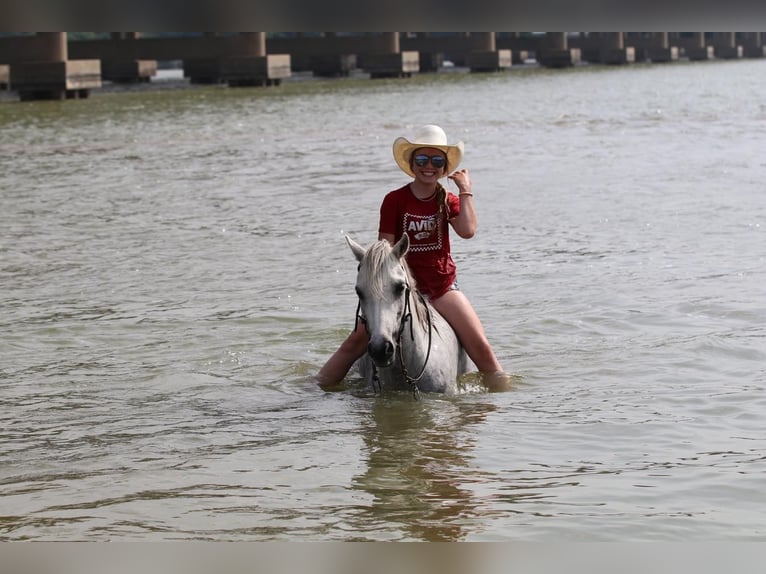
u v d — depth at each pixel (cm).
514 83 6219
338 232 1630
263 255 1471
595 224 1641
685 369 934
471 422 797
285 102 4666
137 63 6550
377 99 4781
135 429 809
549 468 697
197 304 1206
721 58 11806
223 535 600
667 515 613
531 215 1739
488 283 1277
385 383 863
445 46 8088
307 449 748
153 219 1789
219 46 6266
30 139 3189
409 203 858
